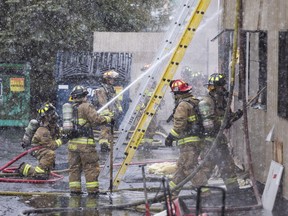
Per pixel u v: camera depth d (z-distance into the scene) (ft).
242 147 69.87
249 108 66.49
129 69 124.88
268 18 57.77
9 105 131.85
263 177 61.52
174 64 62.44
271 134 57.16
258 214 51.57
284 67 53.72
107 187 66.85
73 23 148.05
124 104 121.19
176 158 89.15
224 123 55.36
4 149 99.66
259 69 64.03
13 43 143.74
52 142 72.23
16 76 131.85
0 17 145.07
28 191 65.10
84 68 125.70
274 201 52.85
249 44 68.80
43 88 147.33
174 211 42.55
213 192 61.11
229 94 55.72
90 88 124.88
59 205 57.93
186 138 59.00
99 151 98.17
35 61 146.51
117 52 131.95
